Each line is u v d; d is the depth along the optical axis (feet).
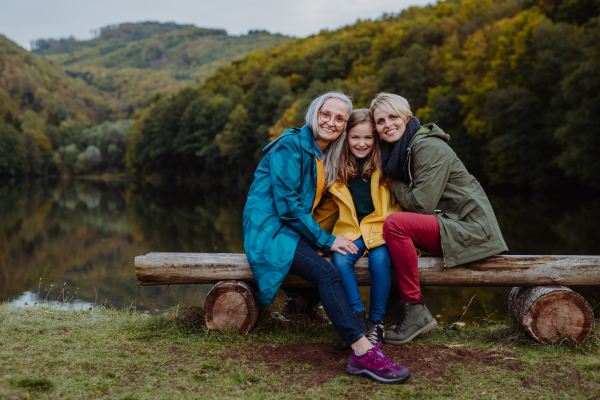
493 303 17.39
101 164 293.43
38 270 26.53
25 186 160.35
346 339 6.44
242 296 7.72
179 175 211.00
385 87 119.24
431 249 7.54
